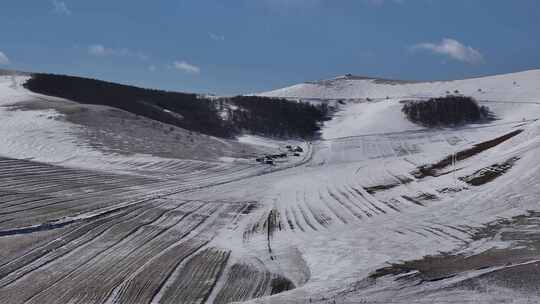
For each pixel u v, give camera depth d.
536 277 22.81
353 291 22.75
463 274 23.94
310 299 21.88
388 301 21.28
